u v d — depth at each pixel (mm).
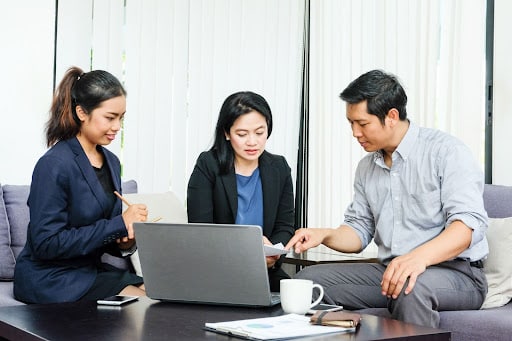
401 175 2381
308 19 4285
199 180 2701
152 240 1993
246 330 1557
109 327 1664
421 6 3547
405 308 2084
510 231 2471
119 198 2602
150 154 3822
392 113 2295
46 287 2432
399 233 2387
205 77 4012
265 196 2715
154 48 3840
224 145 2693
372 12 3844
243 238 1899
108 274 2553
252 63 4176
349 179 3959
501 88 3234
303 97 4293
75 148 2486
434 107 3479
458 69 3367
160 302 2039
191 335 1574
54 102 2529
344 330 1602
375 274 2420
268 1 4219
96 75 2488
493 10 3289
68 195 2457
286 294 1848
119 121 2535
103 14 3691
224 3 4078
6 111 3490
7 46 3498
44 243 2381
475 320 2109
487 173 3299
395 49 3693
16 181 3500
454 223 2139
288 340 1520
